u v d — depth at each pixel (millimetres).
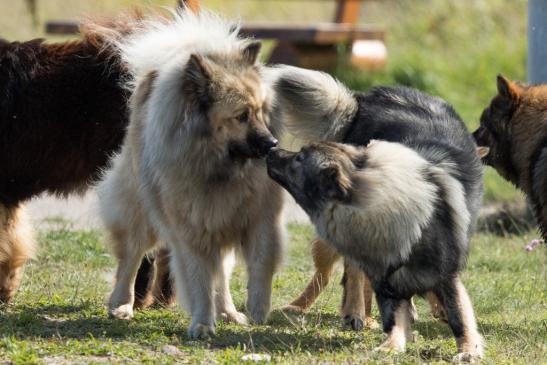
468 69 28266
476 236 16281
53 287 12461
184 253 10141
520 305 12062
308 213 9539
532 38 14922
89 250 14625
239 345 9227
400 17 32969
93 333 9906
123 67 11594
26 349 8898
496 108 12898
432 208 8992
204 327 9844
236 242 10500
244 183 10047
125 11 12430
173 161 9828
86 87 11641
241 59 10117
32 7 29875
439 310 11031
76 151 11680
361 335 10406
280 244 10406
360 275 10914
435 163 9555
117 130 11586
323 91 10938
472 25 32062
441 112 10922
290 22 34469
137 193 10844
